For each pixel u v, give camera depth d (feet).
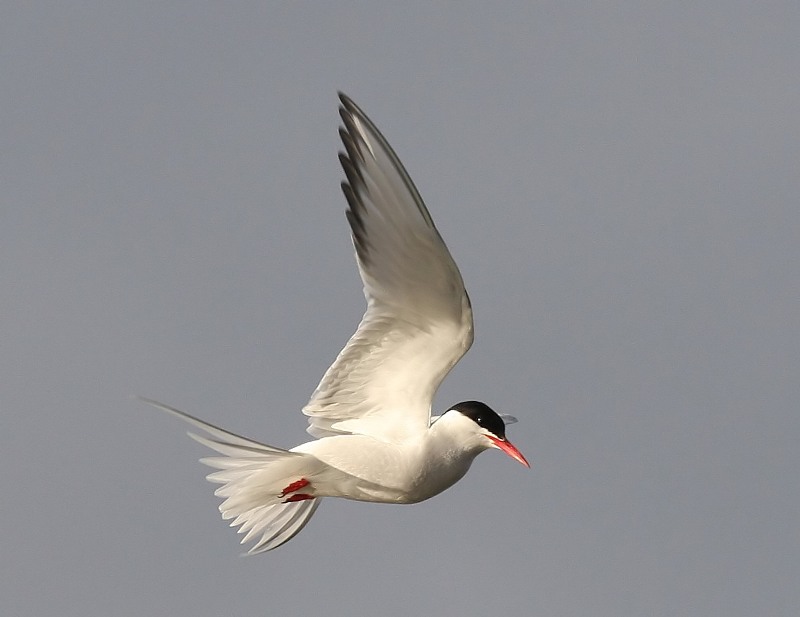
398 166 35.29
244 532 44.60
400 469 41.16
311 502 44.73
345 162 36.37
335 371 41.63
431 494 42.47
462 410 42.65
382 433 41.55
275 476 41.37
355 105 35.50
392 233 37.04
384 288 39.09
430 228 36.11
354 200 36.78
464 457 42.73
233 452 40.78
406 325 40.09
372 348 40.93
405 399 41.57
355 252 38.19
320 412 42.34
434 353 40.55
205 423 36.63
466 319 39.19
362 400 42.04
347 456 40.88
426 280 38.17
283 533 44.68
